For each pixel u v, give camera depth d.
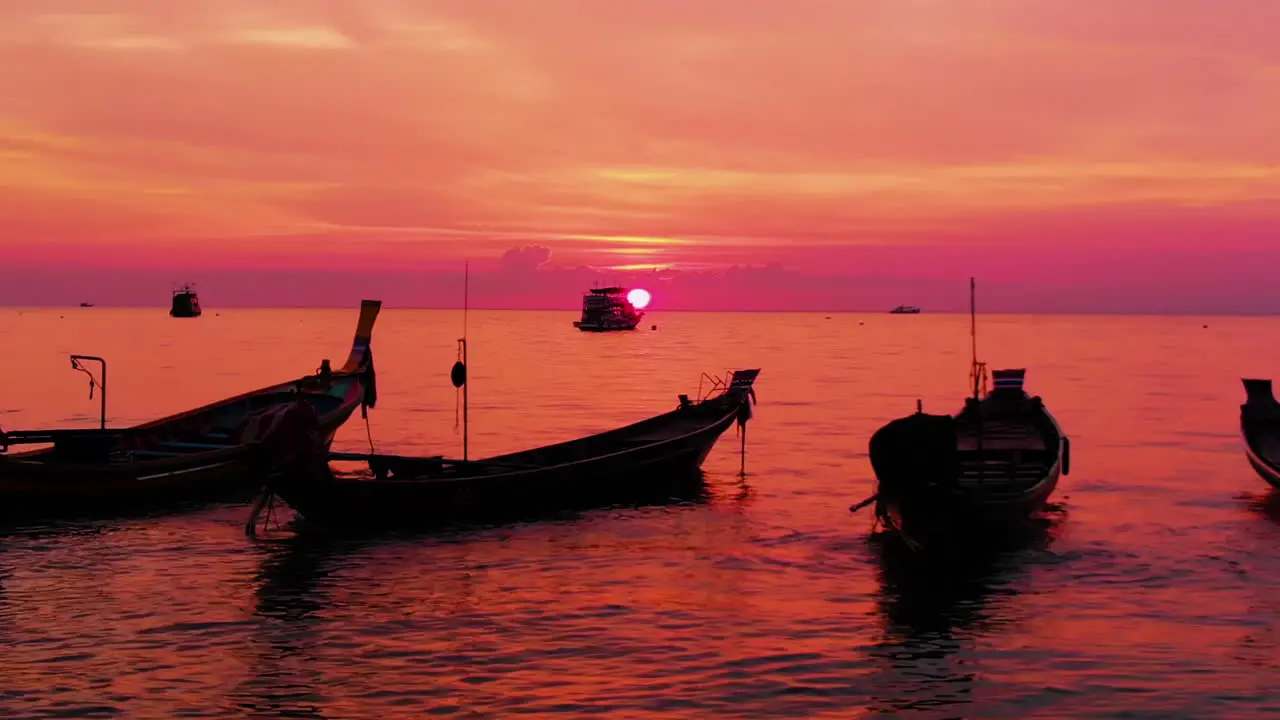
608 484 28.48
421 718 14.75
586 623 18.64
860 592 20.41
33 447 39.47
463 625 18.55
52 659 16.89
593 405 53.75
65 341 123.31
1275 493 29.72
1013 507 22.89
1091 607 19.39
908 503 22.47
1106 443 39.84
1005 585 20.80
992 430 29.70
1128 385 67.00
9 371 73.88
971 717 14.72
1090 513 27.05
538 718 14.74
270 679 16.11
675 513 27.33
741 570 21.97
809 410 51.44
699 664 16.67
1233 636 17.81
